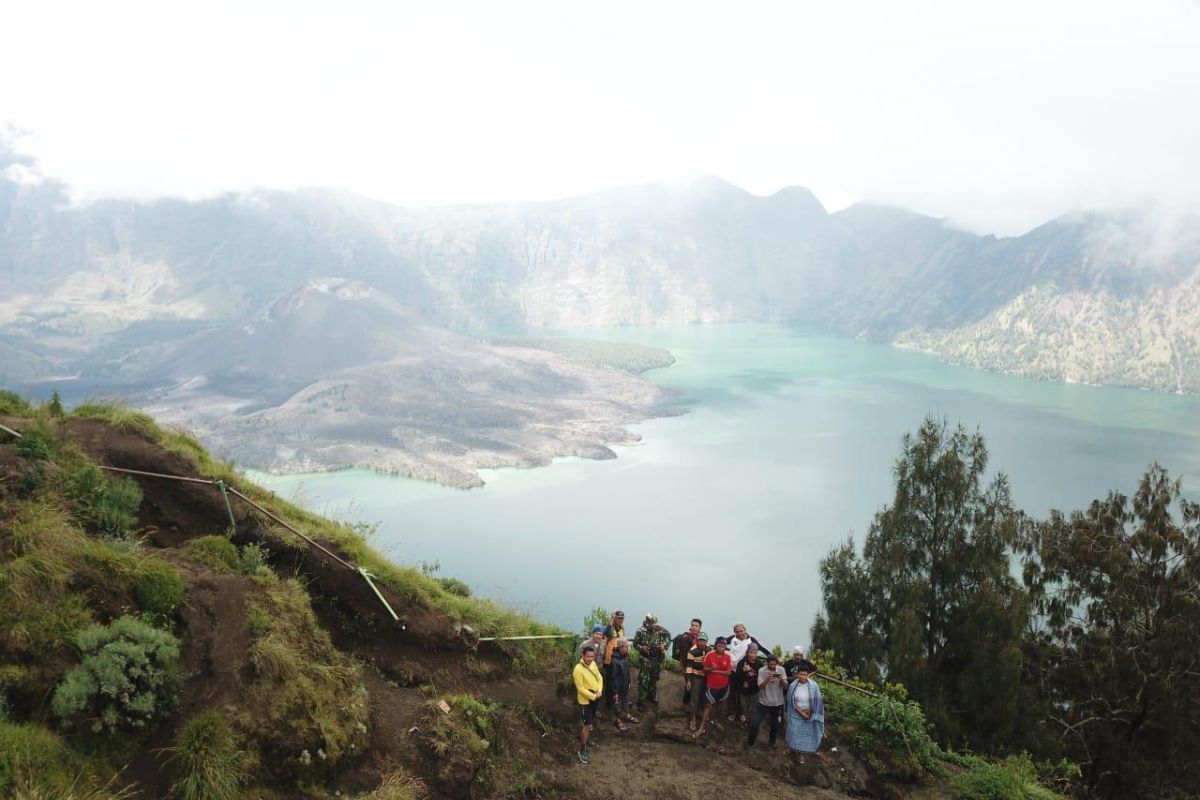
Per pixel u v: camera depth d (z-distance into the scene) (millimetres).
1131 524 33344
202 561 12648
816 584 151625
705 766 14578
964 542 31516
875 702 16656
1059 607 34500
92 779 8977
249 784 9844
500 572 160750
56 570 10453
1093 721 30688
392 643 14133
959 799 15227
